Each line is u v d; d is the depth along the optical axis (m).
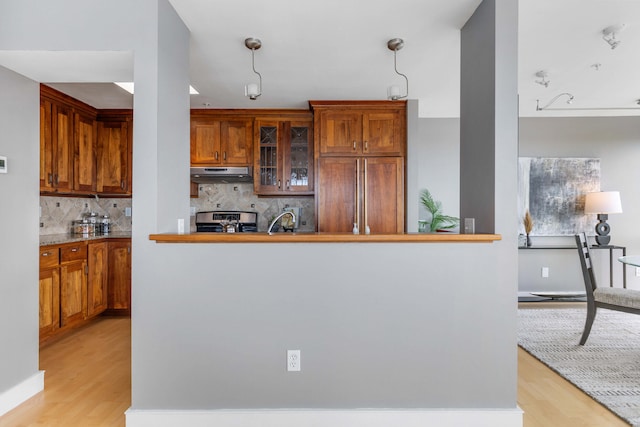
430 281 1.99
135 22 1.95
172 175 2.13
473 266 1.99
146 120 1.94
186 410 1.97
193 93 3.78
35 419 2.05
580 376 2.60
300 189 4.42
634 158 4.96
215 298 1.97
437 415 1.97
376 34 2.49
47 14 1.94
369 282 1.98
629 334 3.48
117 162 4.23
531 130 4.96
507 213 1.99
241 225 4.72
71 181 3.76
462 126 2.42
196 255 1.96
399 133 4.05
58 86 3.39
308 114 4.42
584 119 4.96
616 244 4.96
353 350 1.98
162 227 2.01
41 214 3.75
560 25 2.40
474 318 1.99
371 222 4.05
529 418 2.10
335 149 4.06
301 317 1.97
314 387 1.98
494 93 1.98
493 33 1.99
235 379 1.98
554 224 4.93
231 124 4.45
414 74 3.23
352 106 4.05
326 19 2.29
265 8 2.15
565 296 4.71
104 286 3.97
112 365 2.78
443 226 4.84
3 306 2.13
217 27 2.37
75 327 3.68
